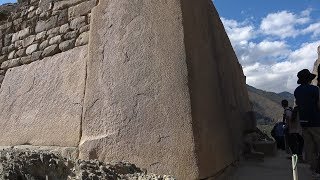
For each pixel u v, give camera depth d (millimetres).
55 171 3004
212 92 5781
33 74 7086
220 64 7164
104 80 5738
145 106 5184
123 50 5684
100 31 6094
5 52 7828
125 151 5160
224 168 5613
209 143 5023
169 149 4809
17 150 3391
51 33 7066
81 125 5836
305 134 6043
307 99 5930
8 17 7984
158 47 5320
